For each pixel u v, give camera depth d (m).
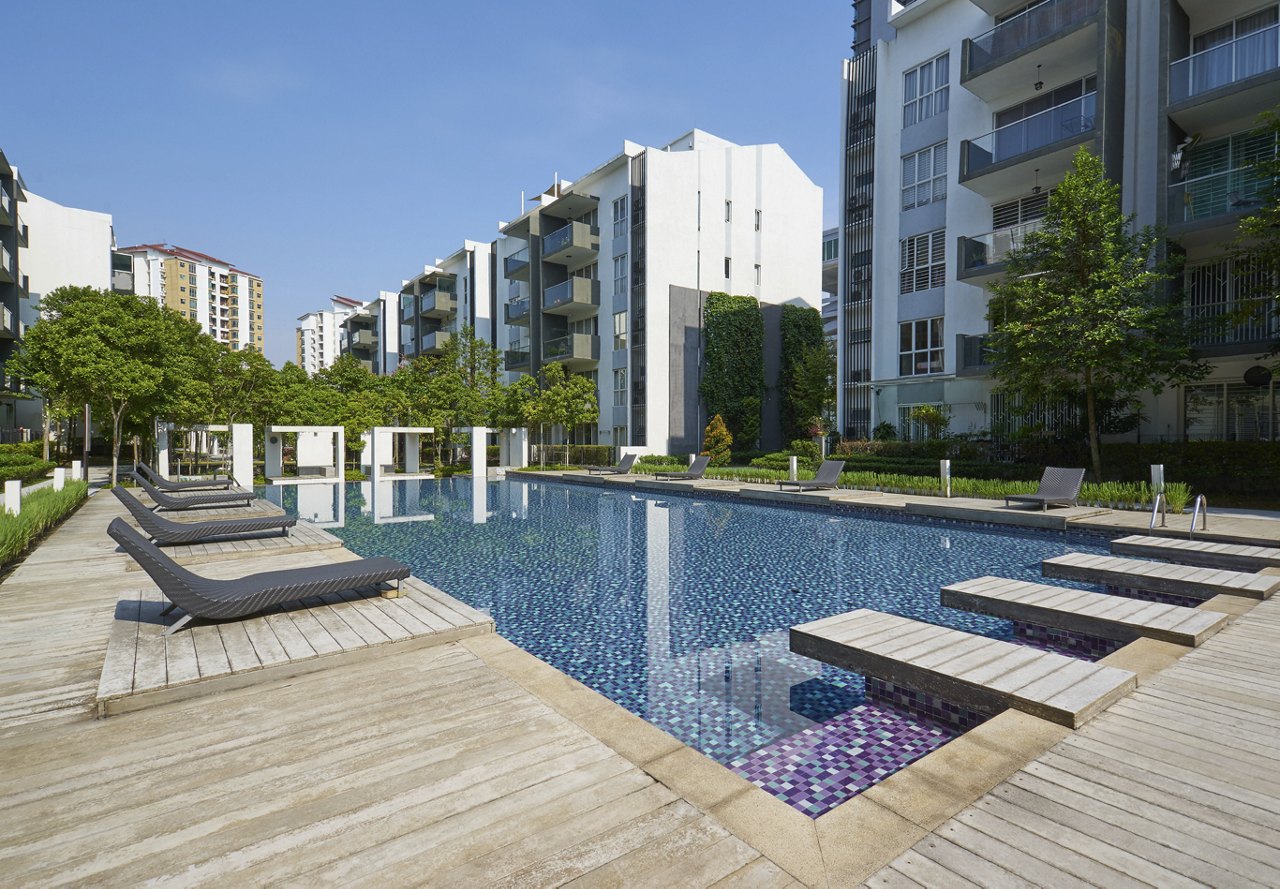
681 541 11.44
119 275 45.31
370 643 4.57
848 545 10.90
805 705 4.79
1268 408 14.05
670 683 5.22
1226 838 2.35
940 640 4.53
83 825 2.54
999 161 17.17
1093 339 12.84
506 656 4.56
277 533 10.05
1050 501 12.08
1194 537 9.17
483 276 43.41
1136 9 15.69
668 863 2.28
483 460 27.83
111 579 7.05
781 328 32.19
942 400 19.25
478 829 2.49
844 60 23.48
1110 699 3.57
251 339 126.94
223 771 2.96
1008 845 2.33
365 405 30.55
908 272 20.95
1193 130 14.89
